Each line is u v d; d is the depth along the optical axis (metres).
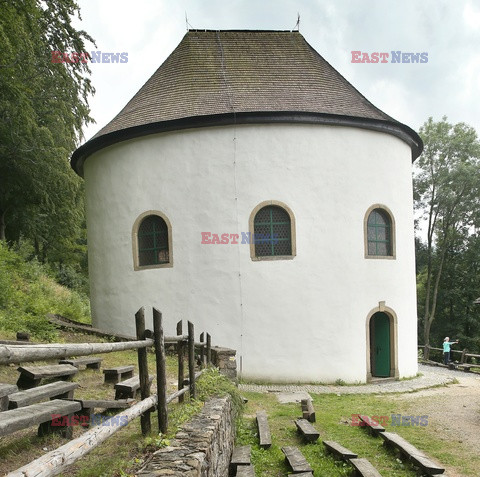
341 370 11.63
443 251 29.64
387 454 6.00
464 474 5.45
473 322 30.86
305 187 11.80
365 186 12.35
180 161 12.05
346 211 12.03
